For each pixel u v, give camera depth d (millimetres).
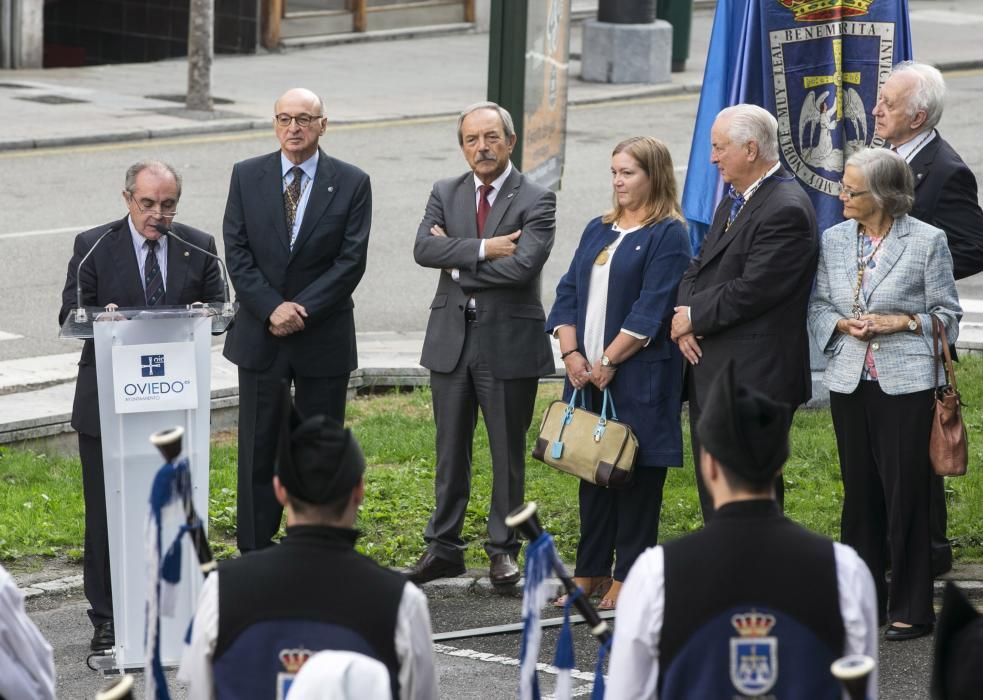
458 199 14094
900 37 16797
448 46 56250
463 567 14461
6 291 24766
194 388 11711
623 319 13336
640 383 13289
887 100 13359
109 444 11602
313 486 6945
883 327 12102
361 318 24141
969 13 64688
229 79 48250
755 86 16844
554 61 19234
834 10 16750
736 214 12734
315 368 13922
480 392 14062
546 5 18578
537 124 18703
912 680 11727
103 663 12133
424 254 13898
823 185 17094
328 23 55406
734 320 12383
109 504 11648
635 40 48688
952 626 6289
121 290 12516
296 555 6949
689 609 6820
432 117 43375
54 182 33219
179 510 8500
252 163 13938
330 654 5758
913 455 12195
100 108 42062
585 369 13406
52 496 16266
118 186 33062
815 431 18047
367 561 7055
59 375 20047
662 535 15203
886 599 12984
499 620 13359
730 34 16875
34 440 17969
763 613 6793
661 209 13336
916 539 12344
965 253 13242
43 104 42375
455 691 11688
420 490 16484
